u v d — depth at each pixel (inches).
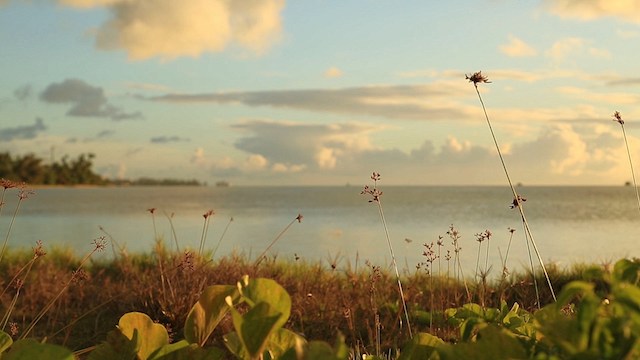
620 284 41.3
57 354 46.8
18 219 1364.4
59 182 5772.6
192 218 1387.8
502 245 713.6
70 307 277.3
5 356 47.1
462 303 261.0
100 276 358.9
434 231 958.4
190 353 55.3
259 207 2119.8
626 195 4687.5
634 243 772.0
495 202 2696.9
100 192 5128.0
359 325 238.5
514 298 273.0
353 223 1179.3
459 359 46.1
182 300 245.9
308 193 5172.2
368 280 281.0
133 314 56.0
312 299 266.5
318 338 228.5
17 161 5002.5
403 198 3472.0
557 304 42.3
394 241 762.2
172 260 320.8
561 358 43.0
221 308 56.0
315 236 852.0
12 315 263.7
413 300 253.4
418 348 56.8
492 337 45.8
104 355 54.9
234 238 821.9
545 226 1127.6
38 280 316.5
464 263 509.7
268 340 51.7
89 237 848.3
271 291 48.5
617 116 150.2
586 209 2018.9
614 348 40.4
